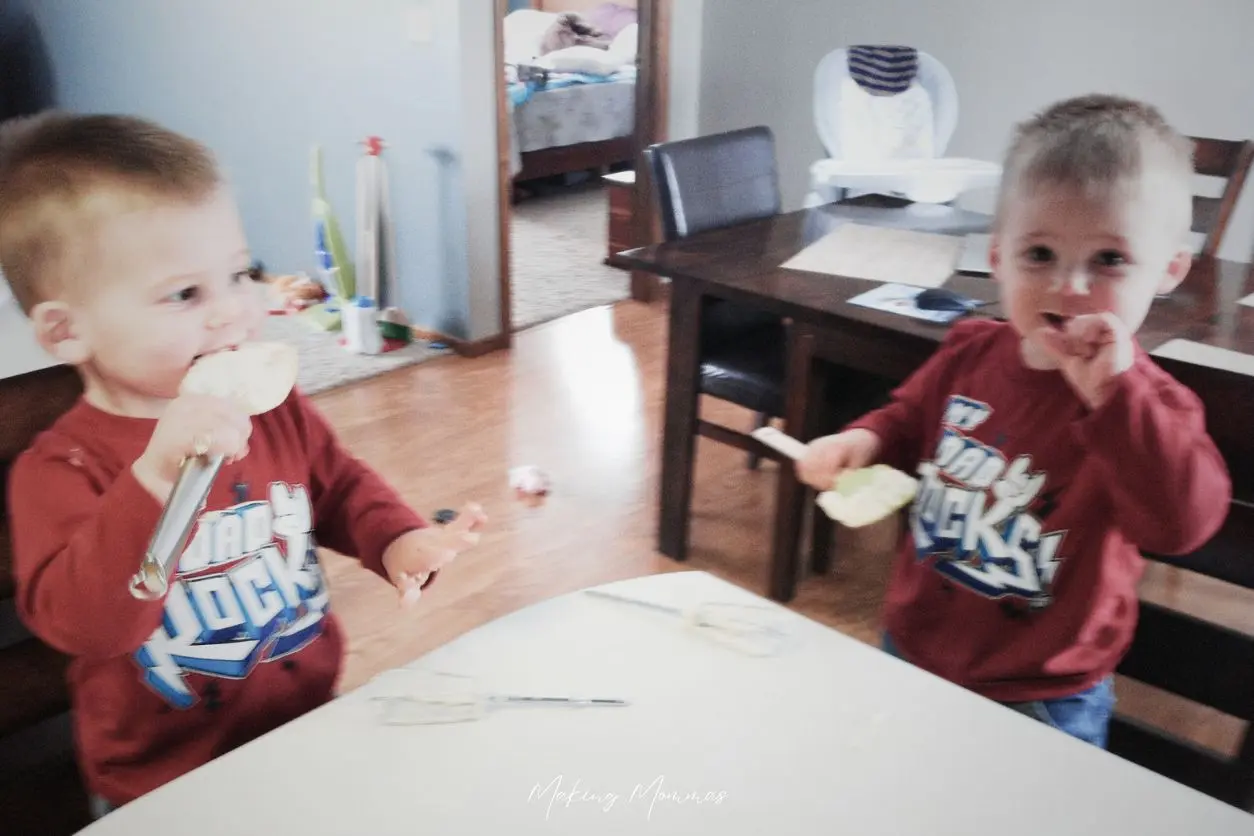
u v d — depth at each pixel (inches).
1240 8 102.0
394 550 37.7
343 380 125.8
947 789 27.5
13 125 30.5
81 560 27.9
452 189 128.9
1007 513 41.2
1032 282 37.1
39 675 36.9
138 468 27.1
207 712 35.8
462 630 80.4
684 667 32.1
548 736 29.0
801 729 29.5
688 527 89.6
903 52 101.6
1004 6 116.3
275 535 36.9
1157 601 84.6
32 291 30.2
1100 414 33.6
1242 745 38.4
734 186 91.2
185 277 29.9
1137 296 36.4
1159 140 36.0
